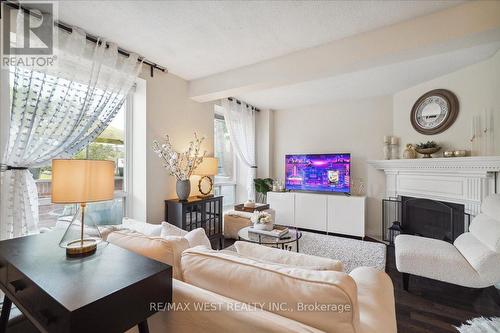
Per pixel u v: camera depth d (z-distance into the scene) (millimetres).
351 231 4027
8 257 1159
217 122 4547
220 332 867
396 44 2041
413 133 3639
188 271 1093
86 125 2229
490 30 1725
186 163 3242
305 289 820
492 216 2150
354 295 783
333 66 2346
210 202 3270
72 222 1390
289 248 3049
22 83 1819
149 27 2127
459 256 2105
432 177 3297
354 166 4422
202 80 3262
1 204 1742
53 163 1199
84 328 751
